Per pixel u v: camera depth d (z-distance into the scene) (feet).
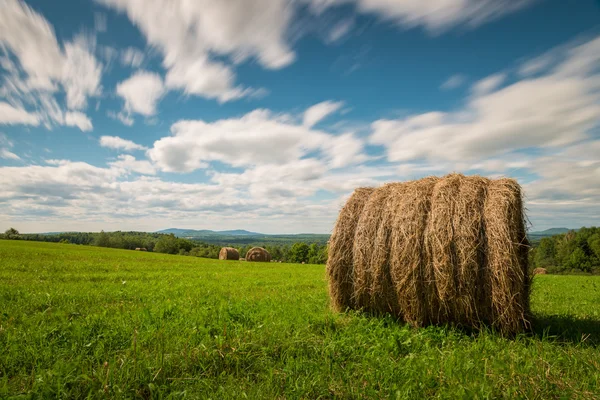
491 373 13.48
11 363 13.20
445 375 13.30
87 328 17.49
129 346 15.40
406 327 19.97
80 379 12.00
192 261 102.89
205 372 13.26
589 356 15.49
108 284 38.65
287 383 12.50
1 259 67.36
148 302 27.20
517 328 19.13
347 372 13.42
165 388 11.82
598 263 210.18
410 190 22.80
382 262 22.13
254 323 19.57
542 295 36.99
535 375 13.34
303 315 22.00
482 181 21.36
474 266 19.49
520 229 20.79
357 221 24.38
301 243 334.65
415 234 21.03
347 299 24.43
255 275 57.72
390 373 13.35
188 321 19.47
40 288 32.89
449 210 20.61
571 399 11.73
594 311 27.09
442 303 20.11
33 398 10.93
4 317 20.16
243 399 11.29
